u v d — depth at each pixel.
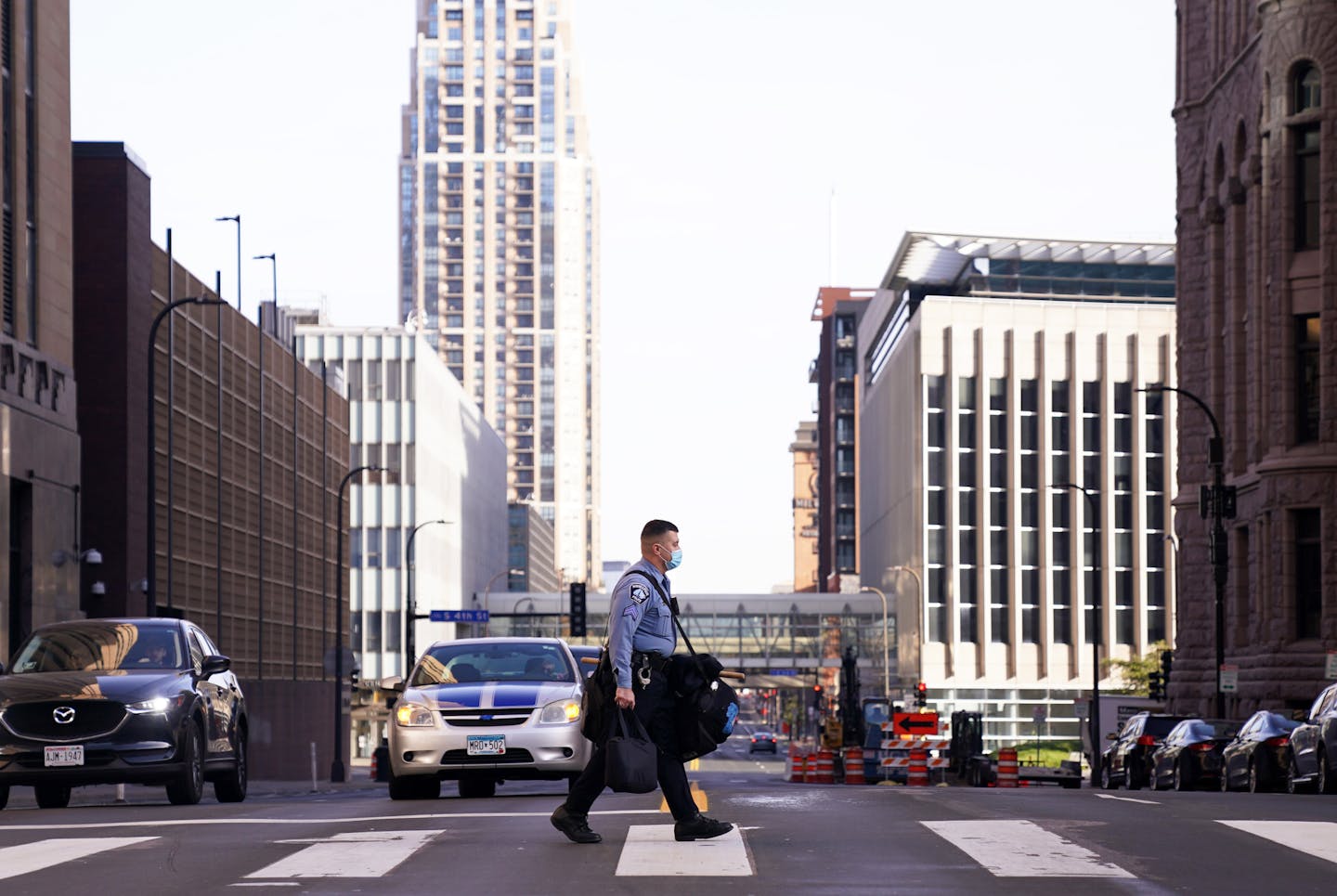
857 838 10.79
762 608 127.38
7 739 18.11
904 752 55.59
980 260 120.19
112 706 18.33
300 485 77.62
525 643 19.58
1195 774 31.61
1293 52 46.09
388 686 19.66
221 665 20.12
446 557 131.38
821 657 126.50
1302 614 45.97
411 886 8.72
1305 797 17.03
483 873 9.20
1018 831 11.21
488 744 17.81
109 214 52.62
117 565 51.88
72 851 10.84
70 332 46.34
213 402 62.88
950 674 111.25
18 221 42.62
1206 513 43.69
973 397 113.25
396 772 18.00
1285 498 45.84
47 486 43.59
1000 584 112.00
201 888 8.80
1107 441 111.75
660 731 10.19
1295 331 46.38
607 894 8.28
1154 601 111.06
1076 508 111.62
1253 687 46.75
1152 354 112.44
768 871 9.12
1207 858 9.73
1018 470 111.88
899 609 120.69
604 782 10.55
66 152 46.25
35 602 42.47
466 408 146.38
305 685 77.38
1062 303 113.06
